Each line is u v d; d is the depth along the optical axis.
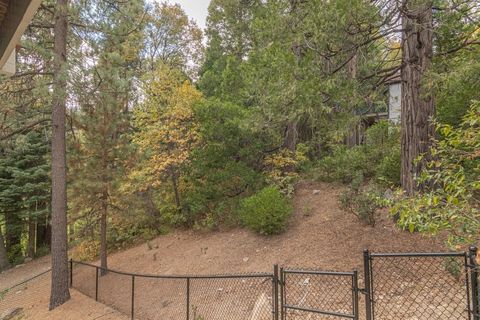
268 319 4.57
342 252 6.00
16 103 8.93
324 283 5.24
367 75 6.61
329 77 5.38
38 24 7.48
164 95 10.60
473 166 3.28
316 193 9.22
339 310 4.33
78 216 9.03
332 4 4.49
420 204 2.45
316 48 5.12
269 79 5.82
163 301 6.51
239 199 9.38
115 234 11.22
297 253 6.61
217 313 5.49
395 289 4.50
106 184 8.56
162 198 11.36
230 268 7.08
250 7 10.68
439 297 3.93
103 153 8.72
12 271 12.76
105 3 7.11
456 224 2.33
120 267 9.39
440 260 4.61
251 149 9.55
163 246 10.02
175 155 9.95
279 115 5.81
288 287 5.43
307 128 11.40
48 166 12.77
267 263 6.65
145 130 10.69
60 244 7.57
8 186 12.84
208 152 9.38
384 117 12.90
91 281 8.72
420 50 5.73
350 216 7.29
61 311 7.04
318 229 7.27
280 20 5.38
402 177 5.98
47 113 9.54
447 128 2.53
